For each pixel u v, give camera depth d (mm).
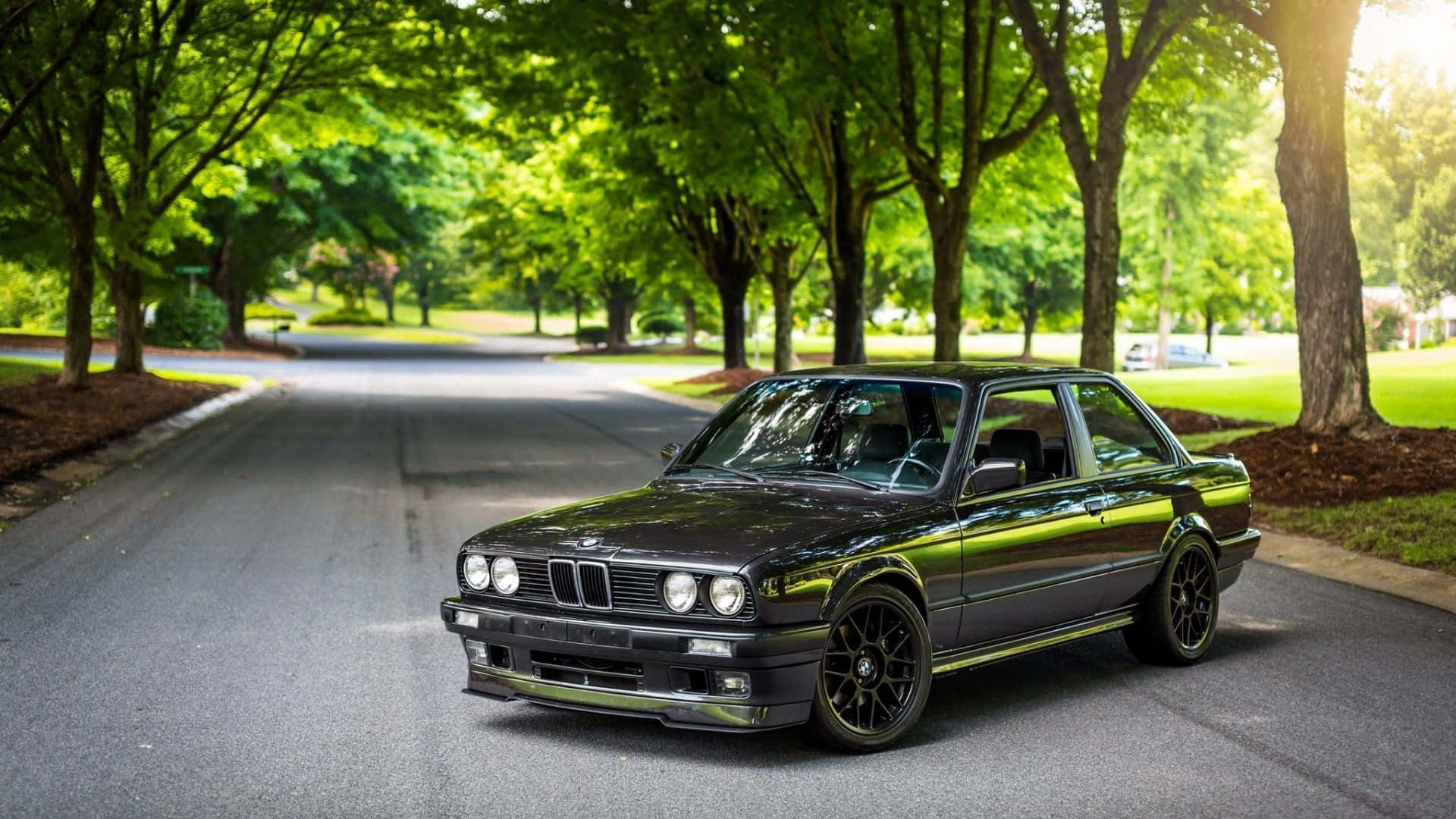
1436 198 49469
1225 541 7672
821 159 27562
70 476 15562
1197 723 6066
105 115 26750
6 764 5418
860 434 6527
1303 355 15438
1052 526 6469
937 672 6000
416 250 60875
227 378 36969
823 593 5391
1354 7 15016
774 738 5859
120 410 23672
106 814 4836
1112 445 7148
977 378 6531
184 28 24391
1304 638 7965
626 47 23875
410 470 16812
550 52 23922
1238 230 53781
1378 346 69438
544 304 96812
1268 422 20625
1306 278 15328
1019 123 26250
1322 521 11852
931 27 23328
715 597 5281
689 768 5410
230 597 8953
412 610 8555
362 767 5418
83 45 18766
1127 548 6922
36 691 6570
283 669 7047
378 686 6715
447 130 28453
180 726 6000
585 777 5301
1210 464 7766
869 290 59000
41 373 33406
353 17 24953
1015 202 33438
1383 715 6211
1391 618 8555
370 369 47000
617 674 5484
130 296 31172
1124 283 55906
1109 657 7480
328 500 13898
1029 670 7168
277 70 28391
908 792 5086
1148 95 24266
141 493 14359
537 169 43812
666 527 5719
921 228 39094
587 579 5555
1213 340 86500
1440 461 13414
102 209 28062
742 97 25000
